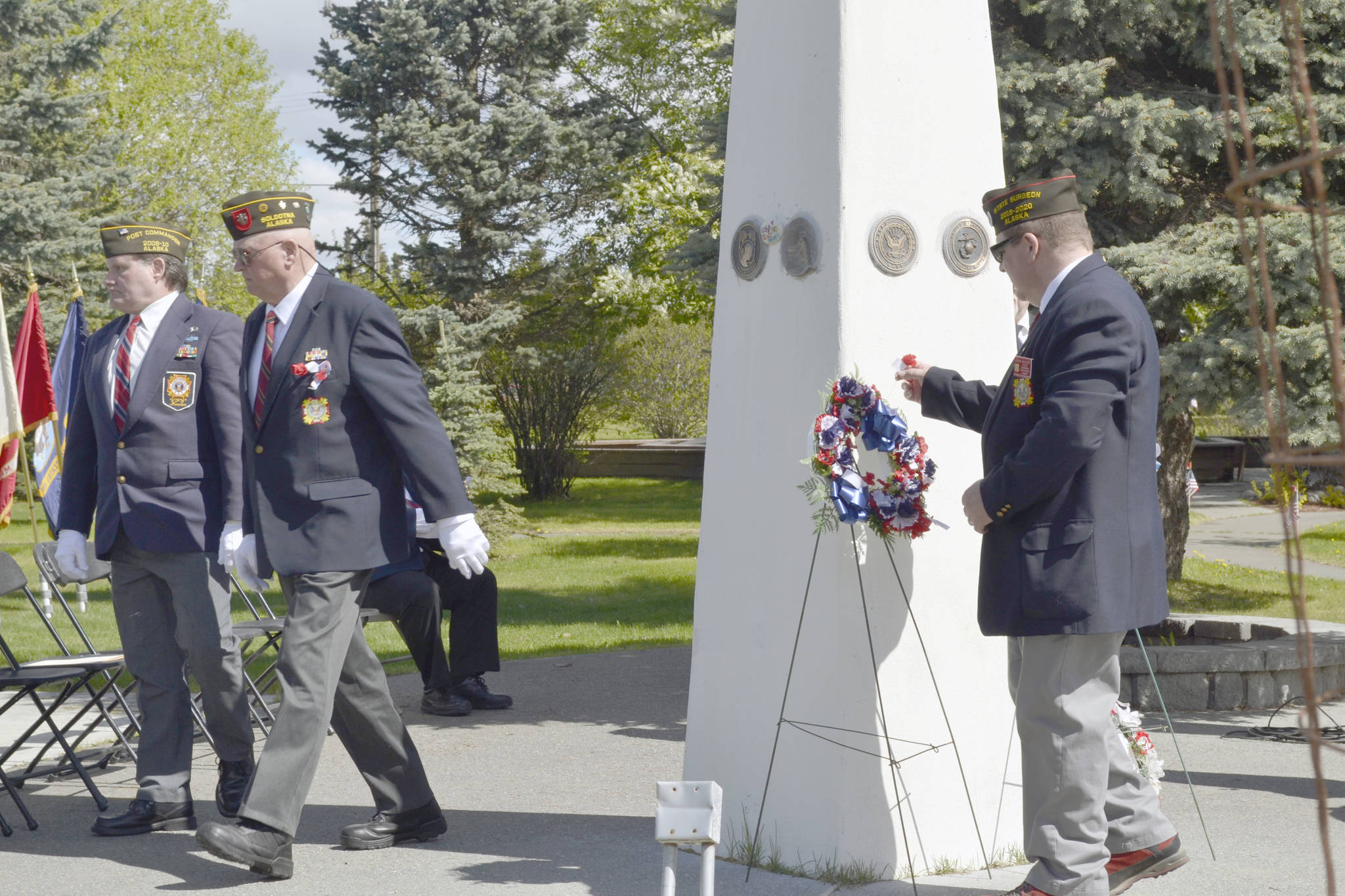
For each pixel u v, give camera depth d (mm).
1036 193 3410
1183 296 7363
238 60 32906
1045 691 3279
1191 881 3725
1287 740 5941
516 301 23484
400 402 4016
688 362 34500
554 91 24031
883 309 3879
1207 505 22641
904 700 3854
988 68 4074
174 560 4512
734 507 4129
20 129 17781
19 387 8781
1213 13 1633
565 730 6355
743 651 4070
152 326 4637
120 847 4297
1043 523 3250
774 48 4051
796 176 3947
